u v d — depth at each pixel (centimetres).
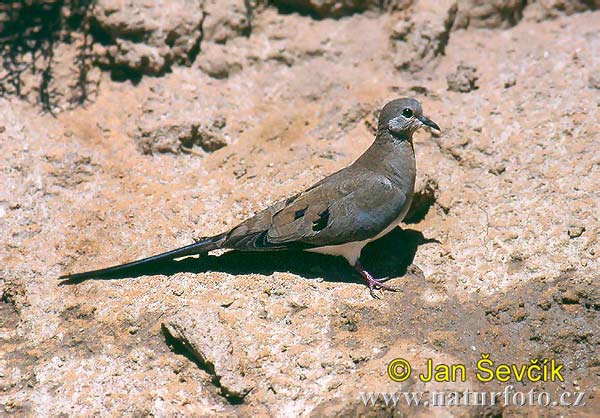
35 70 1441
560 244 1221
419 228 1277
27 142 1368
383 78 1453
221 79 1462
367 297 1180
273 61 1477
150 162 1366
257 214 1200
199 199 1315
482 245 1238
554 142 1341
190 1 1468
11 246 1265
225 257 1233
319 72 1464
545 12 1525
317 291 1183
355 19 1508
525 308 1165
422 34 1456
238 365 1079
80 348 1138
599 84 1402
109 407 1070
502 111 1390
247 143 1385
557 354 1137
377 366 1082
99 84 1445
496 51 1482
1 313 1202
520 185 1299
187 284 1193
